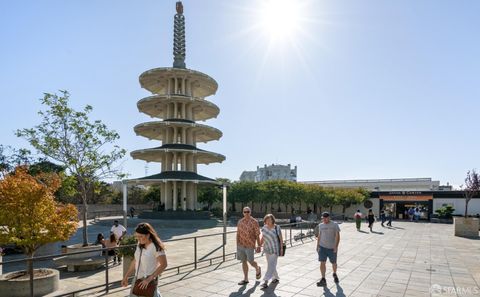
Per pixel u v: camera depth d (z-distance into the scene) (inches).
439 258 535.5
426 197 1968.5
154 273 196.7
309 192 2017.7
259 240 363.6
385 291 338.3
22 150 1168.2
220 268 440.5
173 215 1437.0
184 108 1660.9
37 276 343.9
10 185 383.2
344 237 866.1
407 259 524.7
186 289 339.6
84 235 579.2
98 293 325.7
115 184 2674.7
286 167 5255.9
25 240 376.5
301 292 332.2
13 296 322.0
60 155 631.2
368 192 2132.1
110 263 511.5
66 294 300.8
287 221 1291.8
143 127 1622.8
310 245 683.4
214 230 1137.4
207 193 2263.8
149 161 1846.7
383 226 1280.8
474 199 1857.8
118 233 560.1
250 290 337.1
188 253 611.8
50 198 410.0
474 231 898.7
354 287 352.2
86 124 645.9
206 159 1793.8
